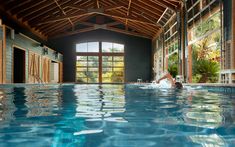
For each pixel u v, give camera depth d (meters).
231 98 4.34
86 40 19.89
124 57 20.09
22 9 12.52
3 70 9.93
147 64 20.16
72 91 6.34
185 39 11.18
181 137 1.67
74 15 14.75
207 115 2.51
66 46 19.92
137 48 20.16
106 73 20.05
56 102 3.70
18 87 8.12
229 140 1.59
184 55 11.39
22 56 13.22
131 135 1.74
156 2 12.36
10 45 11.28
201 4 9.31
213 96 4.73
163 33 16.03
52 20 14.91
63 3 14.12
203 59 11.93
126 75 20.08
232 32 6.92
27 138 1.67
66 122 2.17
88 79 19.95
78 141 1.60
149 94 5.32
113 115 2.53
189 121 2.20
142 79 20.11
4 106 3.19
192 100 4.02
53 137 1.69
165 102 3.71
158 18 15.17
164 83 8.10
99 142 1.58
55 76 19.27
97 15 19.45
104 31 19.97
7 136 1.72
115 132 1.82
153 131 1.84
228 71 6.57
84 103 3.57
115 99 4.20
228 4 7.16
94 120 2.26
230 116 2.44
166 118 2.35
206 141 1.58
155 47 18.92
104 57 20.06
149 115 2.52
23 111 2.77
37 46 15.18
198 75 11.41
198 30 9.86
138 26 18.20
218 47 11.62
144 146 1.50
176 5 11.91
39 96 4.75
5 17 11.96
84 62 20.02
